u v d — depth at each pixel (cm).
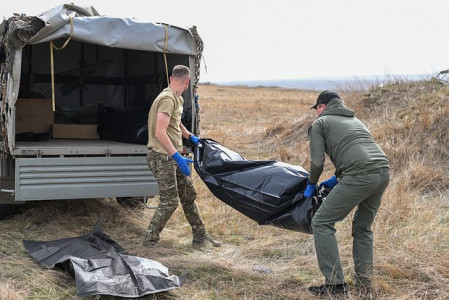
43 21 515
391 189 689
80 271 409
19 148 532
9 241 540
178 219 632
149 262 436
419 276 445
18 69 518
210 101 3612
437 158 854
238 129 1515
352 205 403
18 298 387
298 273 469
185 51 587
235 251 525
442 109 986
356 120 421
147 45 569
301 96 4988
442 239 529
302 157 1007
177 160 493
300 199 445
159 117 489
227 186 486
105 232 584
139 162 569
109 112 794
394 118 1060
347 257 488
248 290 425
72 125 753
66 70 822
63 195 541
